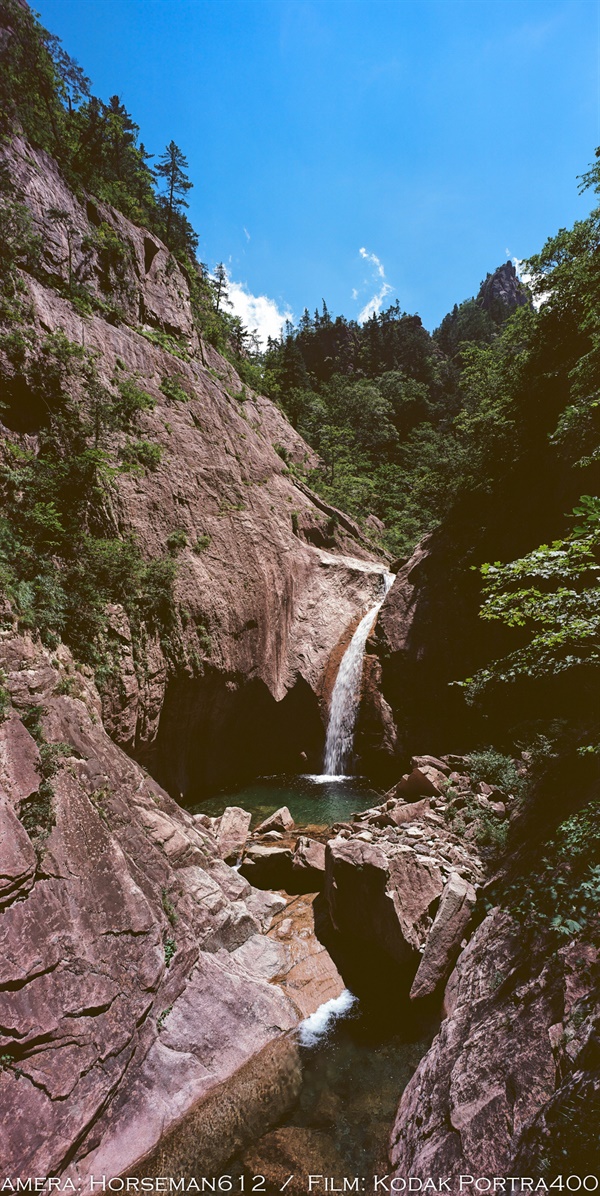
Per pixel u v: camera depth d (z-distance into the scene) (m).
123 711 15.05
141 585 17.72
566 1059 5.38
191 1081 7.50
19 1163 5.74
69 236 22.19
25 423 15.91
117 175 32.00
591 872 5.07
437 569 22.91
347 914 10.62
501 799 13.15
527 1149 4.88
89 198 24.78
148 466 20.66
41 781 8.83
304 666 24.98
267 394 51.59
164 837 10.55
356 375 76.44
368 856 10.48
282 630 25.25
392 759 21.78
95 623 14.74
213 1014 8.47
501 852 10.70
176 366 25.84
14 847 7.50
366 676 23.12
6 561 12.36
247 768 23.05
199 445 24.36
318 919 11.50
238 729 22.62
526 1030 6.27
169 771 18.94
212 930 9.91
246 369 42.53
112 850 9.00
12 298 16.95
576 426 15.52
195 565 20.89
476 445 23.41
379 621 23.94
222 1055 8.00
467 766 15.91
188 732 19.80
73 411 17.05
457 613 21.52
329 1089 7.67
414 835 11.69
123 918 8.28
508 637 19.75
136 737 16.00
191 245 42.41
